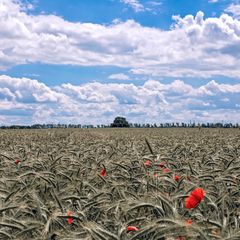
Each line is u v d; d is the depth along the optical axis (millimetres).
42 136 28562
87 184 6328
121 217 4520
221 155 10969
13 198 5473
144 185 6203
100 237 3740
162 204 4391
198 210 4859
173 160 9594
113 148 14094
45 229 4207
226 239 3529
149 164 8547
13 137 26969
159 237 3611
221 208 4820
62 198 5504
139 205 4441
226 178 6598
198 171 8086
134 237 3713
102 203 5273
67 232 4254
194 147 15336
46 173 6770
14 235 4191
